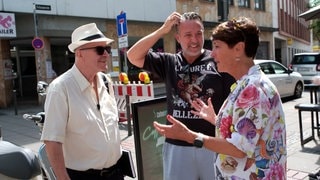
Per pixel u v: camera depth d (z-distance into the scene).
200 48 3.04
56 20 14.73
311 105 6.57
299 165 5.52
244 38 2.05
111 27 16.91
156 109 4.12
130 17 17.70
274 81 12.56
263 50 28.80
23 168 2.35
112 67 16.88
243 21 2.09
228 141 1.98
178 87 3.05
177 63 3.11
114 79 16.81
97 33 2.68
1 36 12.98
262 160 2.00
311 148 6.45
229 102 2.08
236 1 24.92
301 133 6.63
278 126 2.04
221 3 22.86
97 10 16.12
